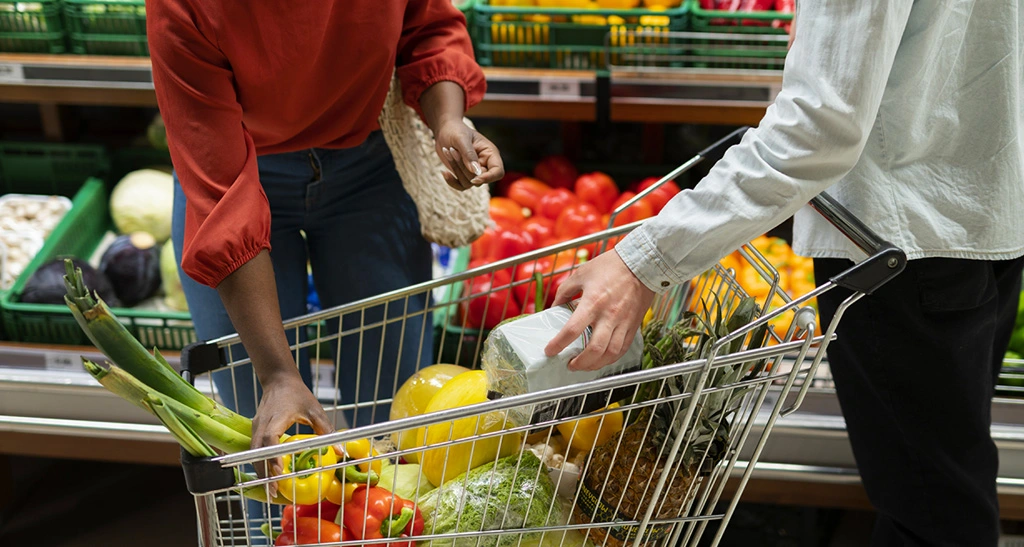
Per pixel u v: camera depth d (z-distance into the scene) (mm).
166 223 2787
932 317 1465
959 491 1597
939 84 1326
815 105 1132
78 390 2221
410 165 1724
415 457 1495
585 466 1308
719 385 1182
